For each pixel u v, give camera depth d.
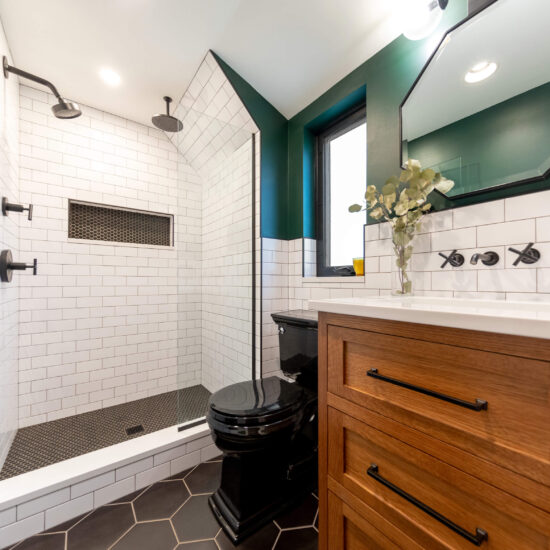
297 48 1.58
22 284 1.87
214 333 2.10
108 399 2.17
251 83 1.81
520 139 0.98
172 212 2.51
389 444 0.67
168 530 1.11
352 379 0.77
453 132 1.16
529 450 0.47
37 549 1.04
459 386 0.56
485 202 1.05
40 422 1.90
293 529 1.11
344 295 1.65
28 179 1.91
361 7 1.33
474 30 1.10
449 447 0.57
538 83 0.95
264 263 1.92
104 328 2.17
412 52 1.34
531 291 0.93
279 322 1.60
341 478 0.79
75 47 1.59
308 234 1.97
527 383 0.47
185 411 1.74
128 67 1.75
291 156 2.07
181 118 2.13
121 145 2.28
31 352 1.89
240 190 2.03
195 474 1.43
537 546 0.46
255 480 1.15
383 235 1.43
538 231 0.93
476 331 0.53
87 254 2.12
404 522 0.64
